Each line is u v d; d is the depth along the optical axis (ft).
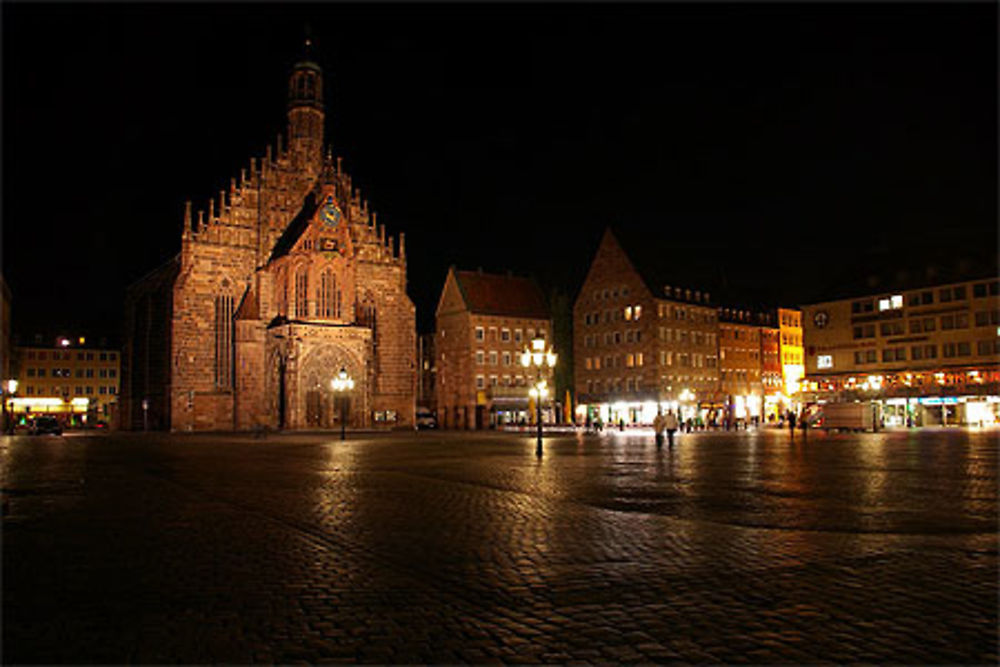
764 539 43.34
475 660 23.81
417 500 62.85
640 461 107.34
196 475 89.56
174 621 27.91
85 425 437.17
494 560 38.01
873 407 230.89
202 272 286.66
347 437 228.02
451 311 355.77
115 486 76.18
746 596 30.81
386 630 26.76
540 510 56.08
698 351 343.87
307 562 37.76
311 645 25.23
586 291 355.97
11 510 57.67
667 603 29.89
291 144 313.94
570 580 33.71
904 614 28.17
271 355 289.74
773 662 23.43
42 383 459.32
